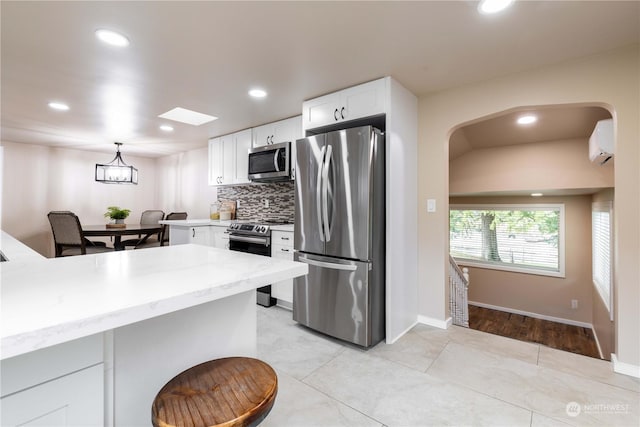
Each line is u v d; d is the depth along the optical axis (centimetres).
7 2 155
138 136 449
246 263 122
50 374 77
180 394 89
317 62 223
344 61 221
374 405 172
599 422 157
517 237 548
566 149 401
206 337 118
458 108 266
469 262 589
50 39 191
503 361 219
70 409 81
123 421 96
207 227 423
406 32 184
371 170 236
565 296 500
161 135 443
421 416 163
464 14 167
